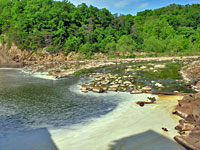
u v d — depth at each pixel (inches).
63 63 4414.4
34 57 5068.9
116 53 5551.2
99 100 1254.3
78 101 1251.2
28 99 1326.3
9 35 5152.6
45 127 845.8
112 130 780.0
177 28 7357.3
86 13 7126.0
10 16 6018.7
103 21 7032.5
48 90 1595.7
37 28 5570.9
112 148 639.8
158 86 1594.5
